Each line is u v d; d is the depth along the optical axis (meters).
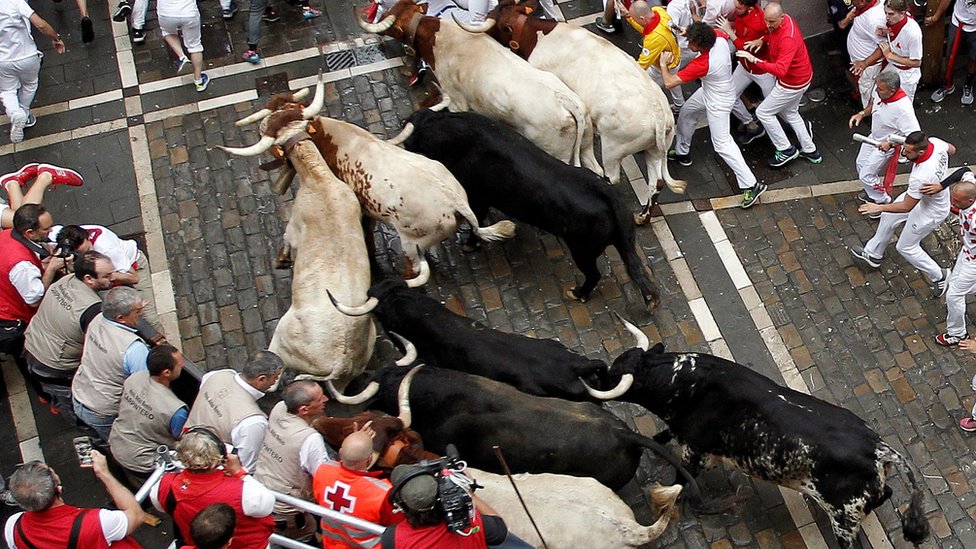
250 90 10.91
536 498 6.45
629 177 10.05
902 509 7.59
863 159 9.40
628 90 8.98
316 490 5.74
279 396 8.38
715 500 6.89
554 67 9.46
